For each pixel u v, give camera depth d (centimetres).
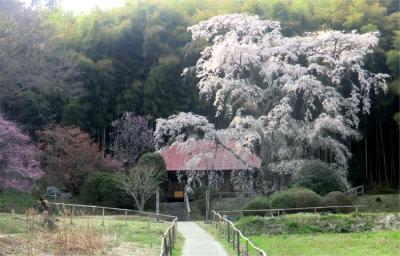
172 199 3953
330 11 4247
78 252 1503
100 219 2508
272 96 3325
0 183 2450
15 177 2522
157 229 2194
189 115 3238
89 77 4125
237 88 3225
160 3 4716
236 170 3469
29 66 2667
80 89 3481
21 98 3588
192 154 3419
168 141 3591
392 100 3897
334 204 2678
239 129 3184
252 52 3194
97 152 3597
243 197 3294
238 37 3369
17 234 1820
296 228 2339
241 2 4444
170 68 4244
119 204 3178
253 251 1650
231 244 1845
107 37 4334
